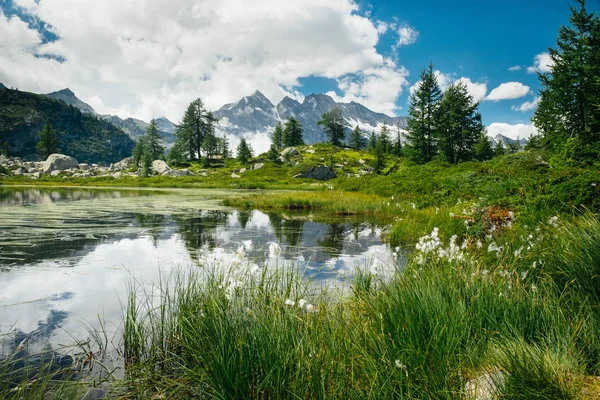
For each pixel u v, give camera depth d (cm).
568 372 245
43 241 971
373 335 315
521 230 690
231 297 388
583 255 417
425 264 525
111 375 330
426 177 2350
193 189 4803
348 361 291
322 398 254
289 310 371
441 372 261
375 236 1088
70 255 809
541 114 3078
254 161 9688
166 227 1262
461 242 838
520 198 852
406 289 392
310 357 287
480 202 982
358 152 10900
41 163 10075
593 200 690
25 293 549
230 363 286
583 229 472
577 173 815
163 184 5994
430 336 302
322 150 10500
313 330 325
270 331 315
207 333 348
